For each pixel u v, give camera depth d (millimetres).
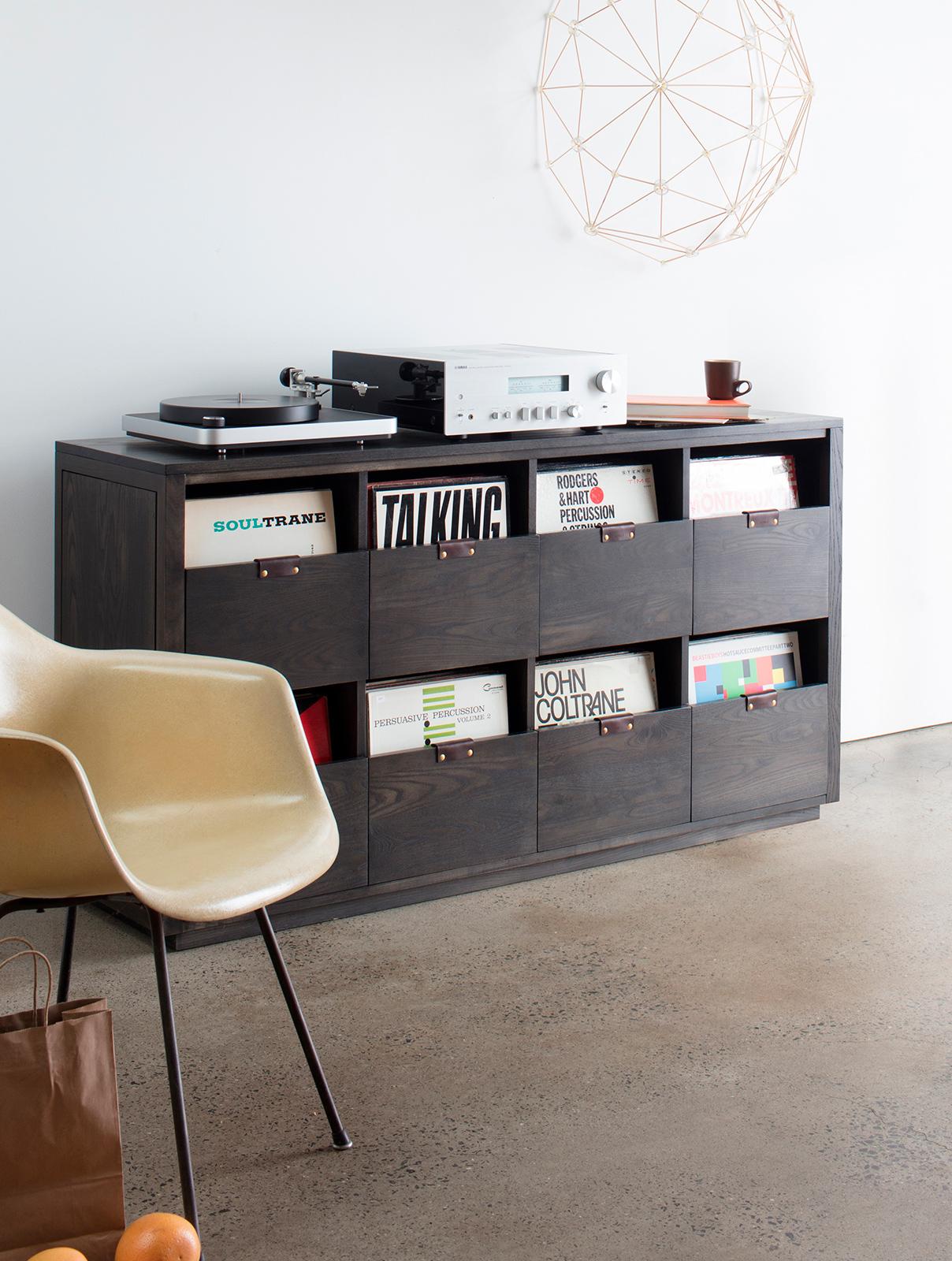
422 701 2820
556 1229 1812
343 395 3049
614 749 3023
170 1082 1712
